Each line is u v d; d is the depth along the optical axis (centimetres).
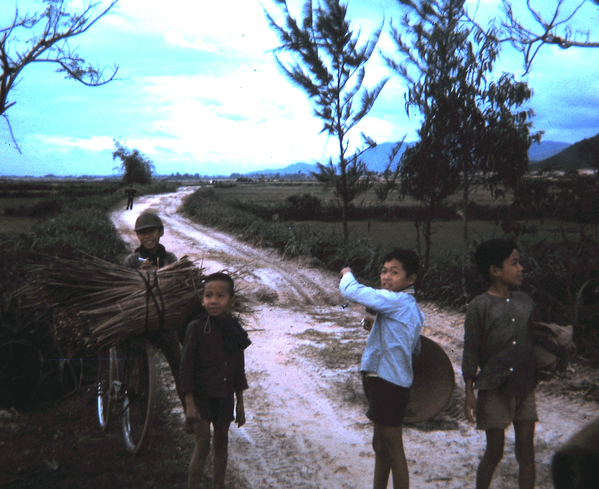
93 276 338
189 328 286
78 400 434
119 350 365
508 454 341
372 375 263
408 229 2222
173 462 329
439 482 313
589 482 105
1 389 406
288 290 974
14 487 286
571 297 545
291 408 445
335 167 1159
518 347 251
